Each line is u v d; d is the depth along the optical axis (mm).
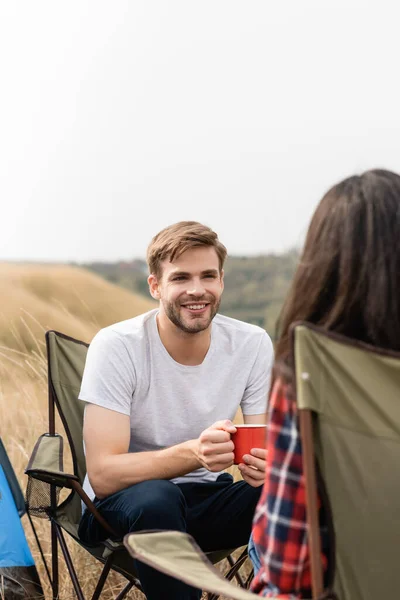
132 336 2090
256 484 1798
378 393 1136
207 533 2037
